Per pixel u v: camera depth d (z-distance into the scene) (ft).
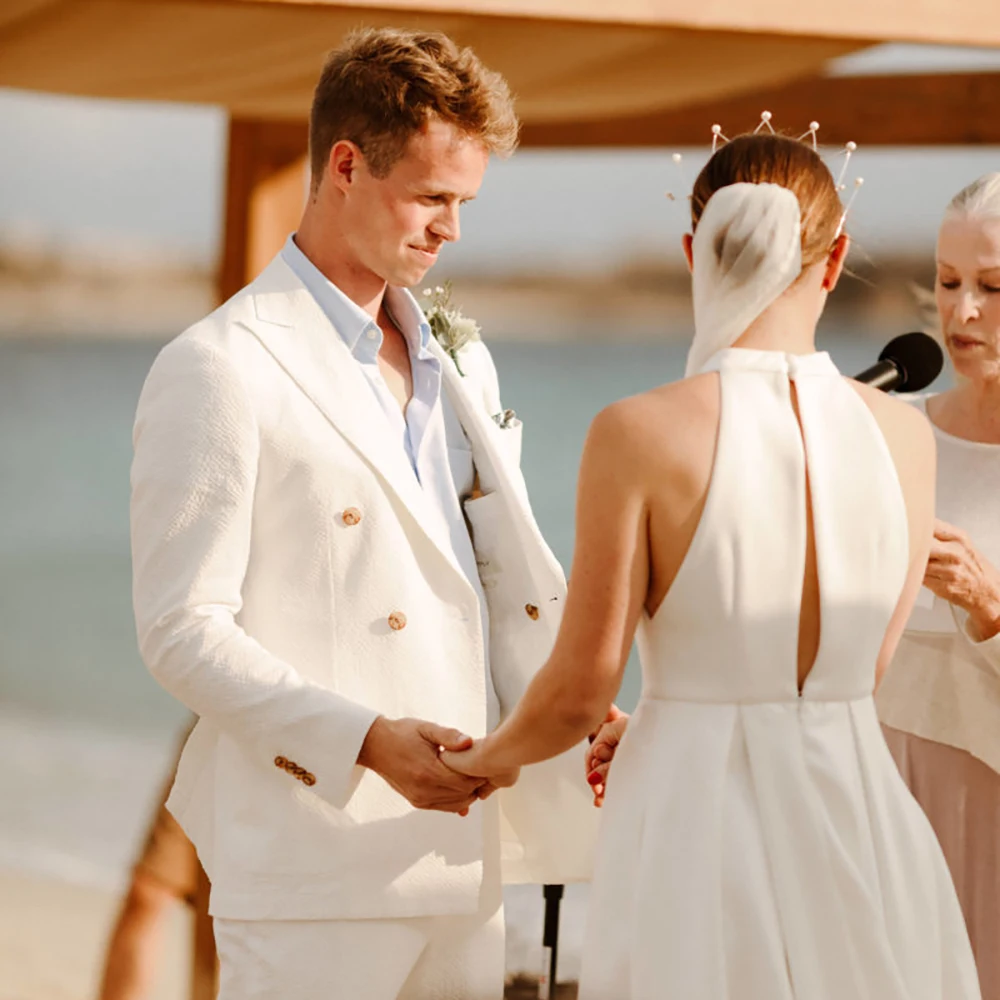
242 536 13.56
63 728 79.66
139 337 259.19
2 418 179.42
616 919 12.00
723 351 12.12
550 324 222.48
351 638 13.85
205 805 14.51
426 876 14.11
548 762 15.81
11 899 47.47
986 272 15.97
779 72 25.50
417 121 13.62
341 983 13.89
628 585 11.68
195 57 24.03
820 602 11.75
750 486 11.57
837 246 12.57
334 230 14.38
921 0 20.01
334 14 19.42
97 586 112.98
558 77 25.82
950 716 16.62
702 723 11.82
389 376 15.07
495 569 15.30
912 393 17.80
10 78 26.35
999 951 16.43
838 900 11.56
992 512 16.57
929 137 31.30
